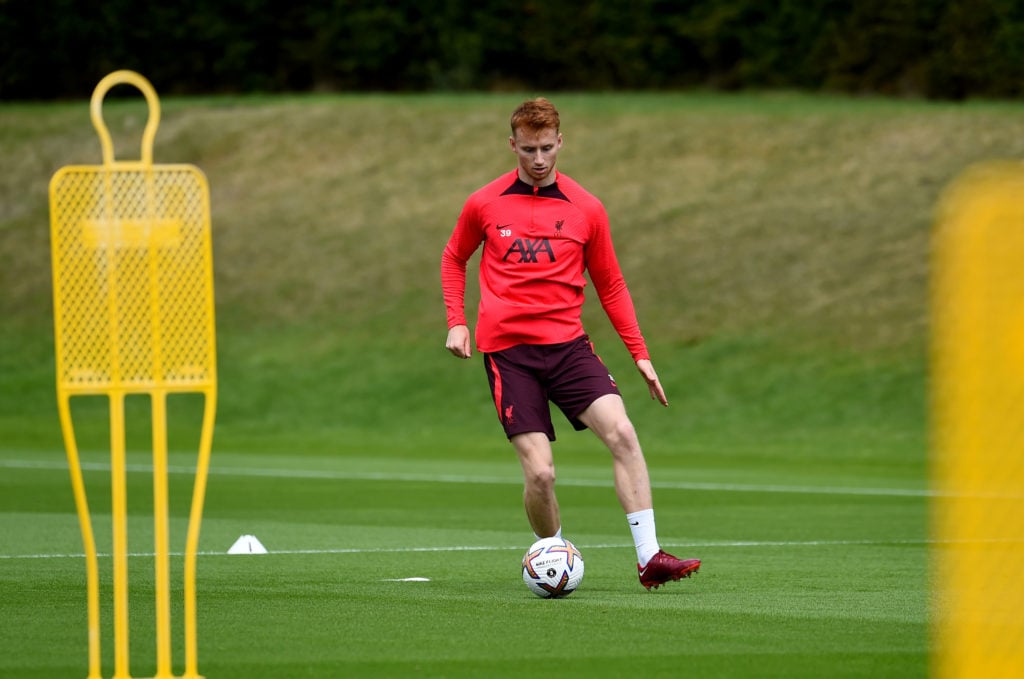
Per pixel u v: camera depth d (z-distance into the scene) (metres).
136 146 121.56
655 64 129.00
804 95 123.38
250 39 134.25
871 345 87.38
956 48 117.88
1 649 18.19
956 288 10.28
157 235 13.95
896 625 20.09
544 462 23.50
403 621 20.44
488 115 120.56
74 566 28.48
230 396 89.62
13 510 43.25
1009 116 109.00
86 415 88.31
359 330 97.12
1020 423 10.33
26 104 132.00
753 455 73.38
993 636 11.45
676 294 95.69
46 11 133.38
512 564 29.23
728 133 112.50
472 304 97.69
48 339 99.50
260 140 120.56
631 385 86.50
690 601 22.75
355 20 132.75
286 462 66.69
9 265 109.06
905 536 36.47
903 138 107.94
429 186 112.56
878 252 96.31
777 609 21.72
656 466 66.31
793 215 101.75
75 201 13.90
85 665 17.08
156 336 14.01
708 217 103.12
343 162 116.81
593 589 24.67
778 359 87.25
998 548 10.91
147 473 58.53
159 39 134.25
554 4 130.12
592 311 94.38
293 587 24.75
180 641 18.72
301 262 105.50
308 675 16.47
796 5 124.19
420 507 45.06
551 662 17.25
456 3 131.62
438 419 85.50
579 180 109.19
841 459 70.56
